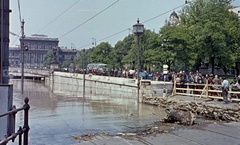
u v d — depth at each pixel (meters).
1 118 6.11
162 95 29.31
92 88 55.00
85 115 20.55
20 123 16.20
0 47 6.73
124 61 71.56
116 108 24.92
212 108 18.16
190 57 49.03
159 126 14.80
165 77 30.83
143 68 57.59
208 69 65.50
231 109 16.89
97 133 13.73
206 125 14.53
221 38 48.28
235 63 56.44
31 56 148.25
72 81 66.25
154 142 10.34
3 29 6.75
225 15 52.97
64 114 21.03
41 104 27.72
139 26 29.47
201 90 23.73
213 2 53.09
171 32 47.91
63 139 12.52
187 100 22.45
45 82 81.31
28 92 42.66
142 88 30.25
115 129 14.99
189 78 28.19
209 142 10.44
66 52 151.62
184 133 12.19
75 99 33.25
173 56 47.25
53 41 152.50
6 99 6.30
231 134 11.95
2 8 6.73
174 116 15.77
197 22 53.50
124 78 42.41
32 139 12.52
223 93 20.25
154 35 51.78
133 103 29.08
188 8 56.88
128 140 10.66
